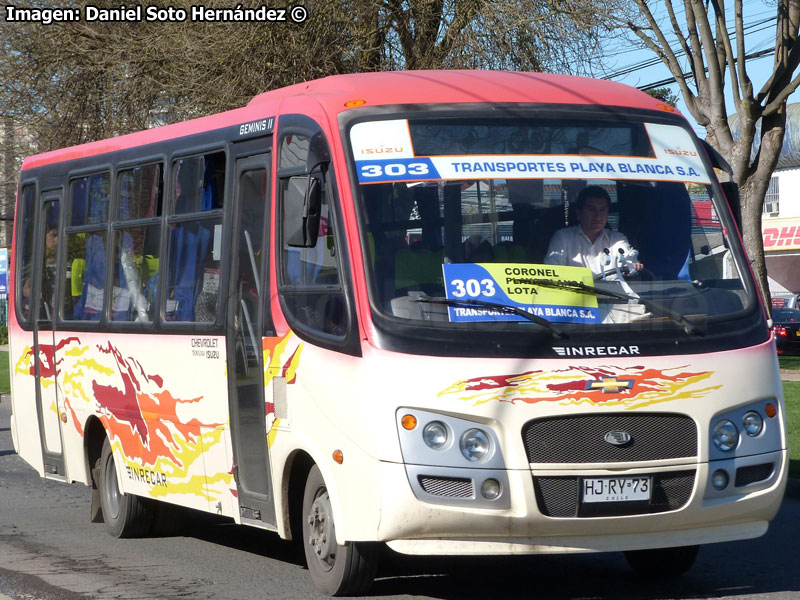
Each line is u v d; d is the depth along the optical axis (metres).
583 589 8.03
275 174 8.14
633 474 6.86
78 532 10.78
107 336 10.48
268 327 8.05
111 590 8.14
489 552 6.80
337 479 7.18
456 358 6.82
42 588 8.23
